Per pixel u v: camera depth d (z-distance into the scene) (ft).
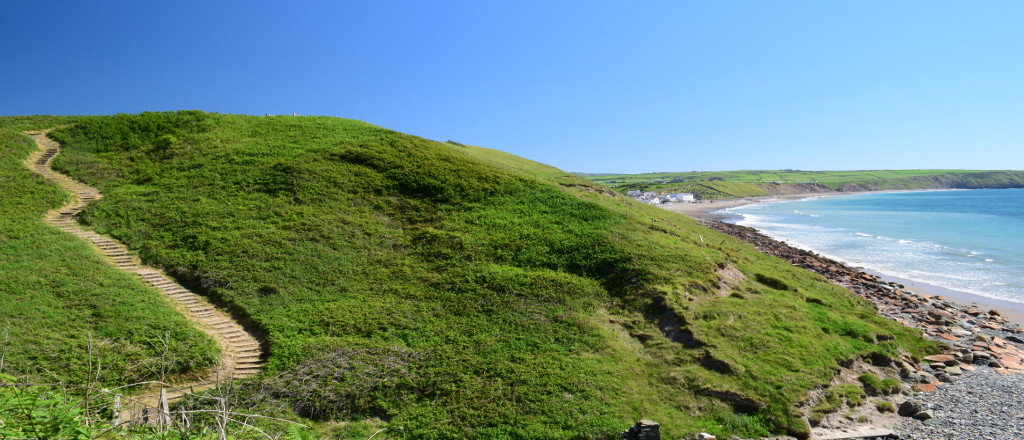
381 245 99.66
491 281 85.51
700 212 432.66
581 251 96.02
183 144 142.72
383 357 64.23
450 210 115.44
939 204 499.10
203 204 109.91
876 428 55.26
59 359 57.77
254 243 94.58
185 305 76.69
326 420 54.34
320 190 118.62
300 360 63.05
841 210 437.17
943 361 72.95
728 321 74.08
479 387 59.16
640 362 65.87
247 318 74.38
